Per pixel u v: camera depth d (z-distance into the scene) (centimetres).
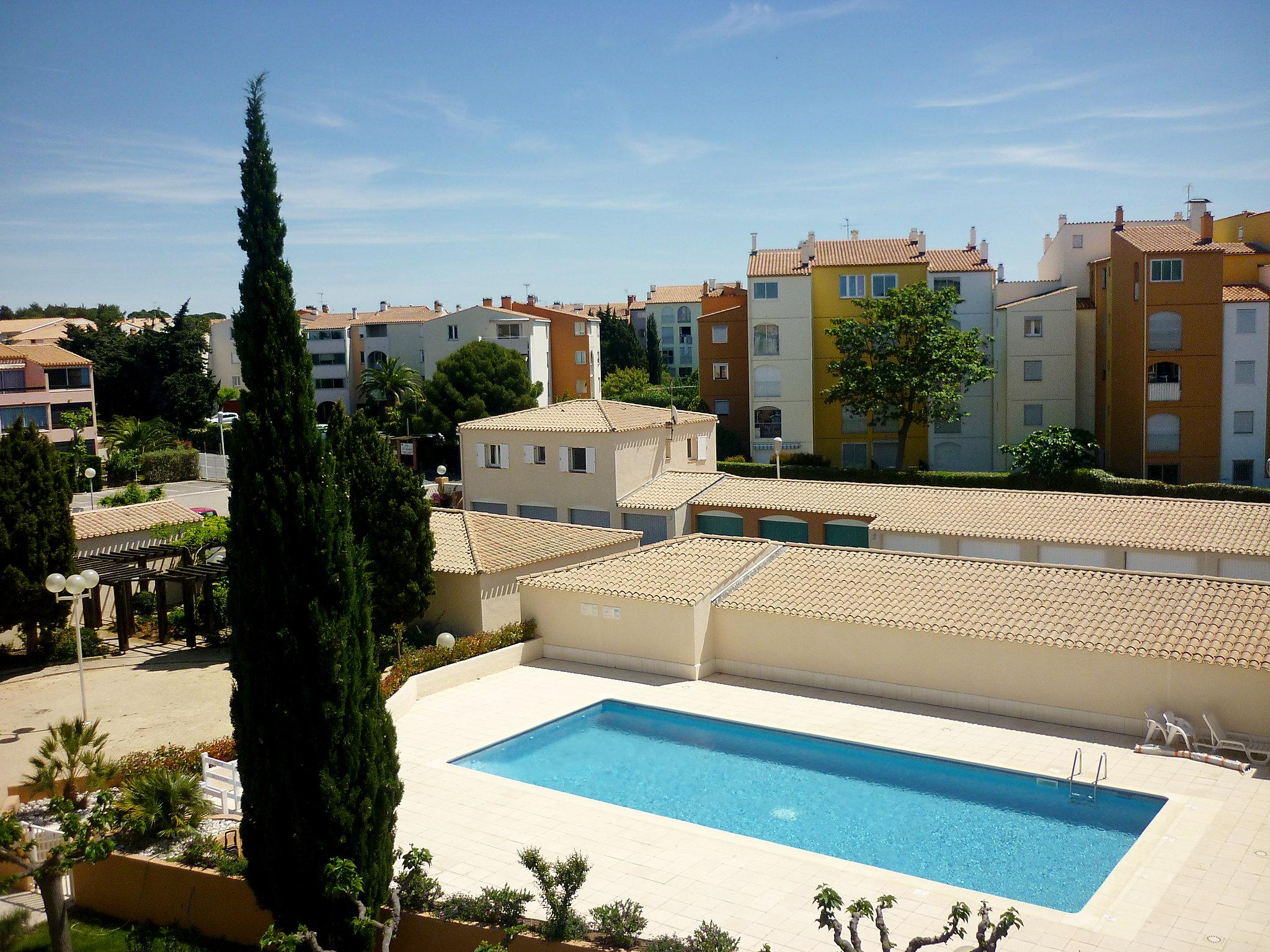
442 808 2030
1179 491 5112
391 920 1359
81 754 1922
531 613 3203
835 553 3078
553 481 4656
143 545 3956
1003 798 2084
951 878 1748
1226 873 1670
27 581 3106
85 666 3138
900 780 2197
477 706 2691
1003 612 2592
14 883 1627
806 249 6675
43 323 11569
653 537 4447
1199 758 2181
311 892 1502
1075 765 2109
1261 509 3559
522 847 1841
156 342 9400
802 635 2811
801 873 1719
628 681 2898
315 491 1519
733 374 7325
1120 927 1505
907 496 4166
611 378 10119
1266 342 5678
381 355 10250
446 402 7762
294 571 1509
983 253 6919
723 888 1666
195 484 7800
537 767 2331
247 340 1517
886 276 6544
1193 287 5703
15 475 3125
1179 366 5759
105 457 8038
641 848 1827
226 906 1647
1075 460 5488
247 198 1527
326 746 1498
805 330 6569
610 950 1388
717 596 2953
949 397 5850
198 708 2694
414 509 3022
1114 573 2678
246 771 1538
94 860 1502
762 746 2428
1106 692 2384
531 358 9331
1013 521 3784
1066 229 6812
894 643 2666
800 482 4481
